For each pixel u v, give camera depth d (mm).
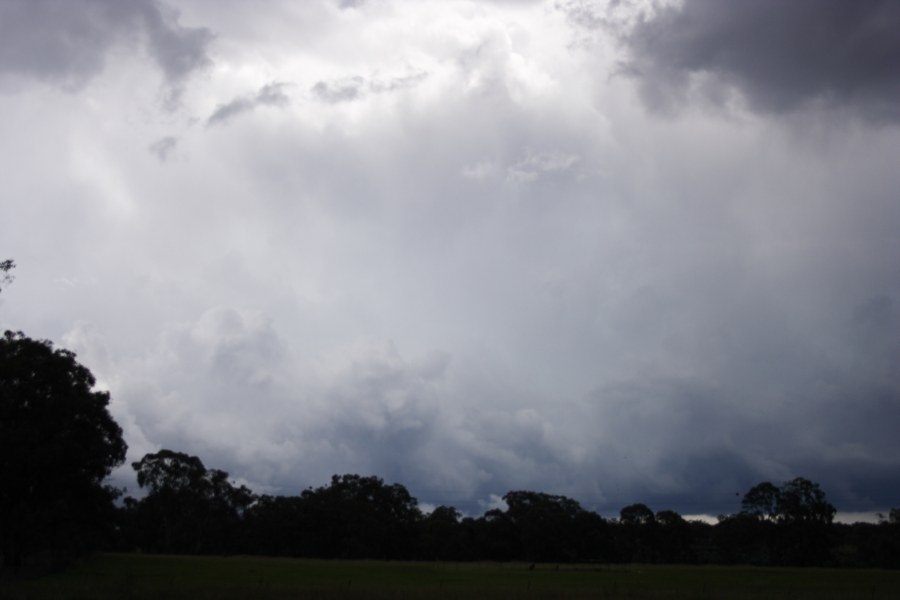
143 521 136625
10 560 67375
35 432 57719
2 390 58250
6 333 61625
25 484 60625
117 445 65062
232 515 143500
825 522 133375
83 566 75125
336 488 153625
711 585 58781
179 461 135625
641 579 73375
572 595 42094
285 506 144625
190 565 86500
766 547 138500
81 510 66438
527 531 145875
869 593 46625
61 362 61062
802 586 58594
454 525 150625
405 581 63375
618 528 152500
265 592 41438
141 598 38812
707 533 159000
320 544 142750
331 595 40031
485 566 106750
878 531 133000
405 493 154875
